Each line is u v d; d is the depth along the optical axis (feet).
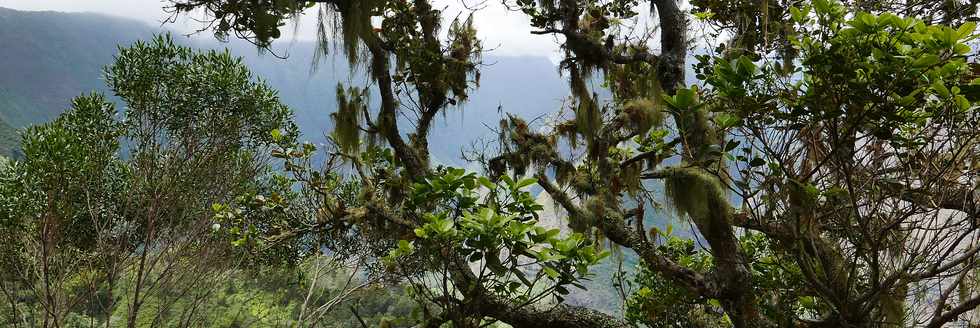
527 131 12.88
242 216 14.58
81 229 21.75
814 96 5.76
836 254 7.75
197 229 19.71
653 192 11.72
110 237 20.72
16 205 19.92
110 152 25.58
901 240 7.11
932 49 5.12
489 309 9.57
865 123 6.20
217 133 23.50
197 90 24.54
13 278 18.67
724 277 9.08
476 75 13.28
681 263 11.39
